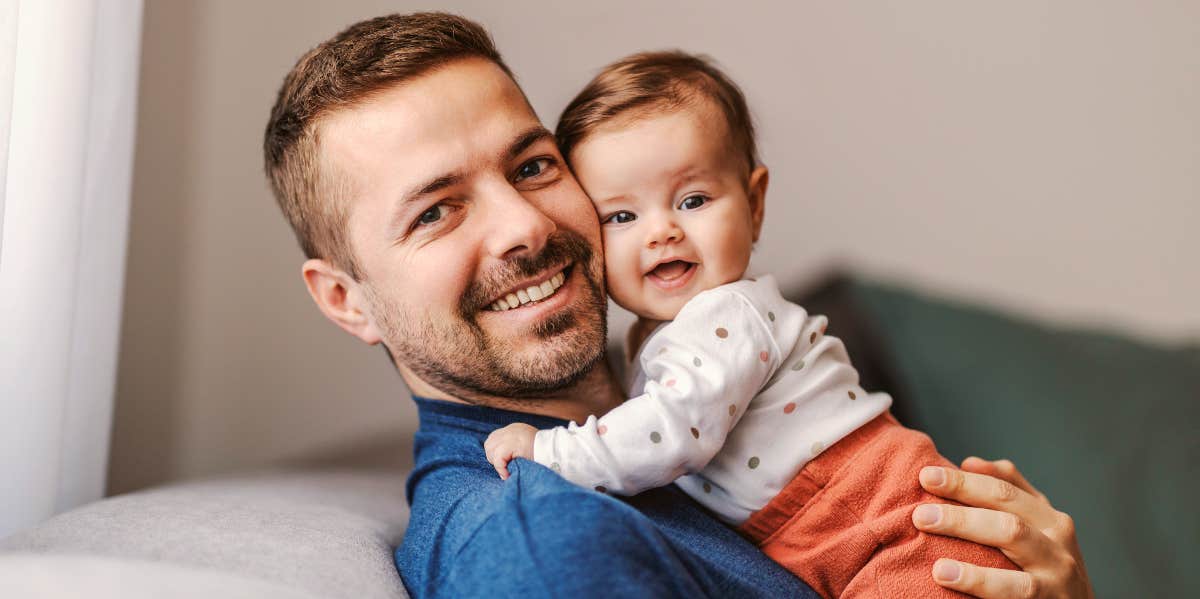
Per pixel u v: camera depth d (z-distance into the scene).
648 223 1.05
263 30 1.90
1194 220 2.61
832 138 2.42
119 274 1.33
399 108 1.00
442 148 0.99
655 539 0.78
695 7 2.29
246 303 1.93
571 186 1.05
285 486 1.32
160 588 0.73
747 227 1.09
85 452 1.30
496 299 1.00
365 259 1.03
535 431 0.94
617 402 1.12
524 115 1.04
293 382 1.99
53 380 1.15
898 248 2.48
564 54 2.19
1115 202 2.59
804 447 0.98
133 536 0.92
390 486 1.47
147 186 1.82
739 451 0.99
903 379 2.01
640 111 1.07
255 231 1.93
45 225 1.13
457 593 0.81
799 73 2.38
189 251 1.87
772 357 0.99
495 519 0.82
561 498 0.79
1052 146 2.55
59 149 1.13
